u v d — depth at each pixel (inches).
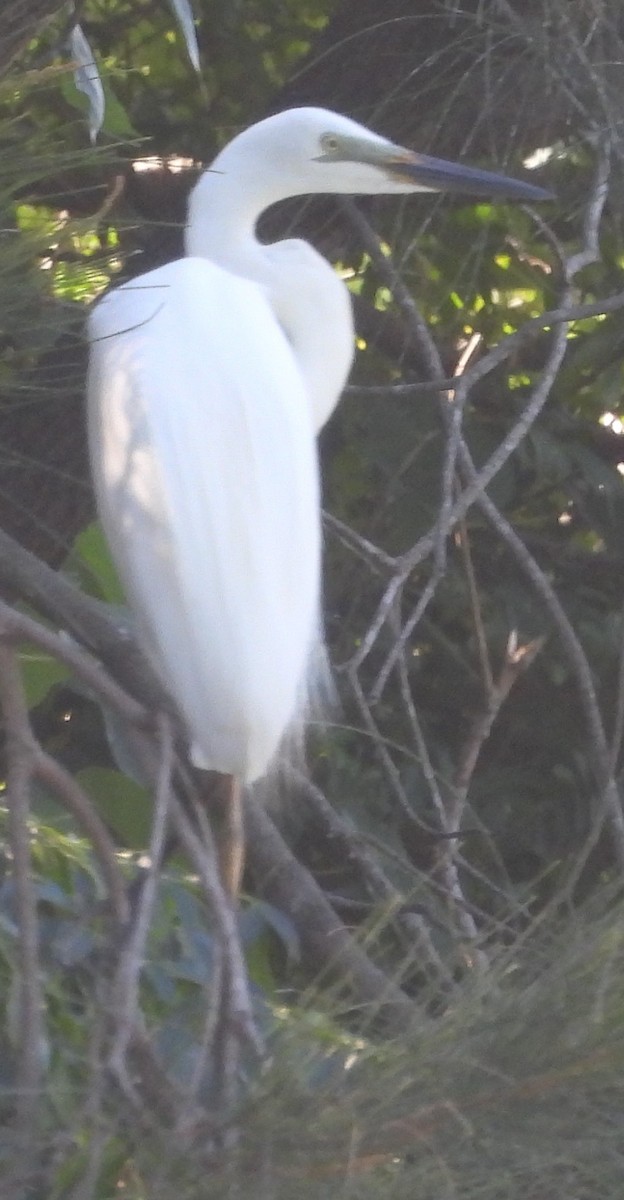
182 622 107.7
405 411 213.8
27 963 71.1
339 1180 63.8
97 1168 58.9
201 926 116.3
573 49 153.6
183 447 112.3
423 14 178.1
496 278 222.2
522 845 215.9
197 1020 80.5
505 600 223.5
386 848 146.4
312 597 117.6
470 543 228.7
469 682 227.6
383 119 183.6
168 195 214.5
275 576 112.5
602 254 212.5
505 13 158.1
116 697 93.0
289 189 146.9
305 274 147.3
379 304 232.2
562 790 222.5
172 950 114.0
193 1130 64.7
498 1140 64.9
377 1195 63.6
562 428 228.4
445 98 175.5
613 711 223.8
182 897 115.7
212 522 110.0
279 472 116.3
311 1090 67.3
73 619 125.0
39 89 123.8
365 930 82.7
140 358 117.2
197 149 235.8
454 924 126.7
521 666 155.6
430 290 214.7
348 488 224.4
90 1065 64.2
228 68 241.1
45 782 83.7
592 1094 65.7
